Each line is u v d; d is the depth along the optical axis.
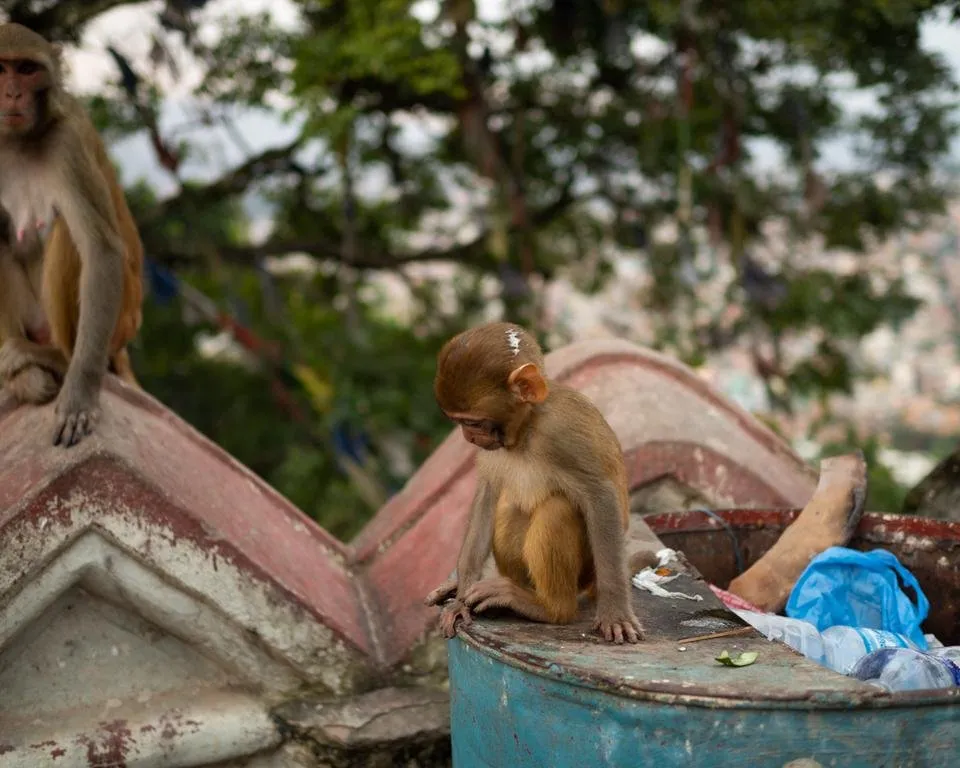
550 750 2.44
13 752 3.40
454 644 2.83
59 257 4.35
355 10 10.26
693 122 11.80
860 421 16.98
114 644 3.63
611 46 11.01
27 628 3.50
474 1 10.33
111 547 3.45
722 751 2.21
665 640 2.61
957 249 13.66
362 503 12.29
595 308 14.16
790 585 3.48
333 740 3.59
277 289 13.77
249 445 13.50
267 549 3.79
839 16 10.09
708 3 10.33
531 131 13.20
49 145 4.27
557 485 2.91
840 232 12.75
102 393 4.01
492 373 2.82
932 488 4.33
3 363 4.18
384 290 17.89
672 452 4.35
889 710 2.16
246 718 3.63
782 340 13.15
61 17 9.08
